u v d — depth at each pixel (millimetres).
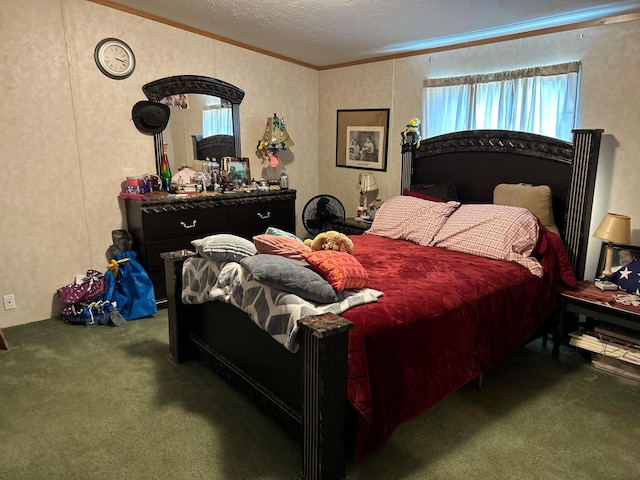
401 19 3369
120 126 3854
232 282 2309
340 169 5168
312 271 2078
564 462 1972
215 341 2652
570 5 2854
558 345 2936
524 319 2660
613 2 2768
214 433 2164
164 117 4055
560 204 3225
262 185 4668
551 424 2250
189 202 3883
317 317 1756
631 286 2820
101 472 1901
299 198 5332
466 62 3824
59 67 3477
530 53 3410
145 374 2730
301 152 5258
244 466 1942
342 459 1822
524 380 2691
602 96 3070
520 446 2080
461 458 1998
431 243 3293
